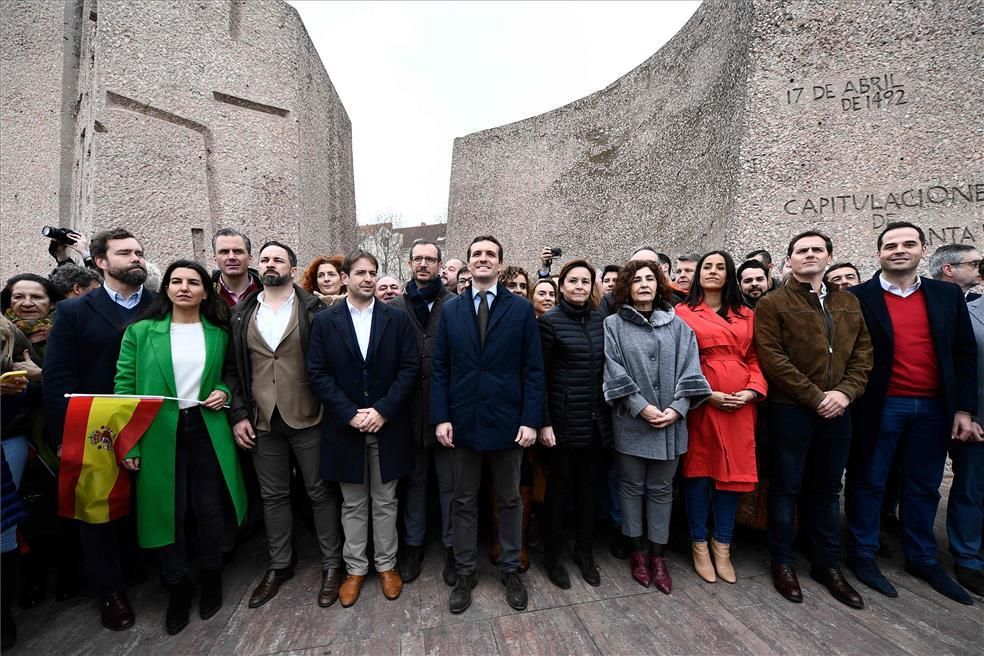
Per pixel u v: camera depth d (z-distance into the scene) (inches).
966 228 140.7
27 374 73.4
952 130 142.7
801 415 82.3
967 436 83.1
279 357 83.7
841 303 85.5
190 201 179.2
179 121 178.5
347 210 323.0
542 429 83.7
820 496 84.0
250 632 74.2
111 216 162.4
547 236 342.0
